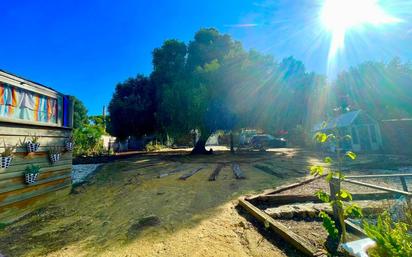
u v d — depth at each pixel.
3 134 4.62
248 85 16.97
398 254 1.88
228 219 4.05
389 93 26.69
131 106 20.84
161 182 7.44
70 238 3.58
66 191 6.62
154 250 3.06
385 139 15.93
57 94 6.45
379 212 3.78
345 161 11.26
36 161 5.47
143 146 30.50
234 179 7.50
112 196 6.09
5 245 3.38
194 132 20.28
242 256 2.84
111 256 2.96
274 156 15.15
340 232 3.30
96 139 21.20
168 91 16.84
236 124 17.84
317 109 22.05
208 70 16.81
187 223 3.93
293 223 3.73
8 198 4.64
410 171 7.92
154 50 21.72
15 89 5.00
